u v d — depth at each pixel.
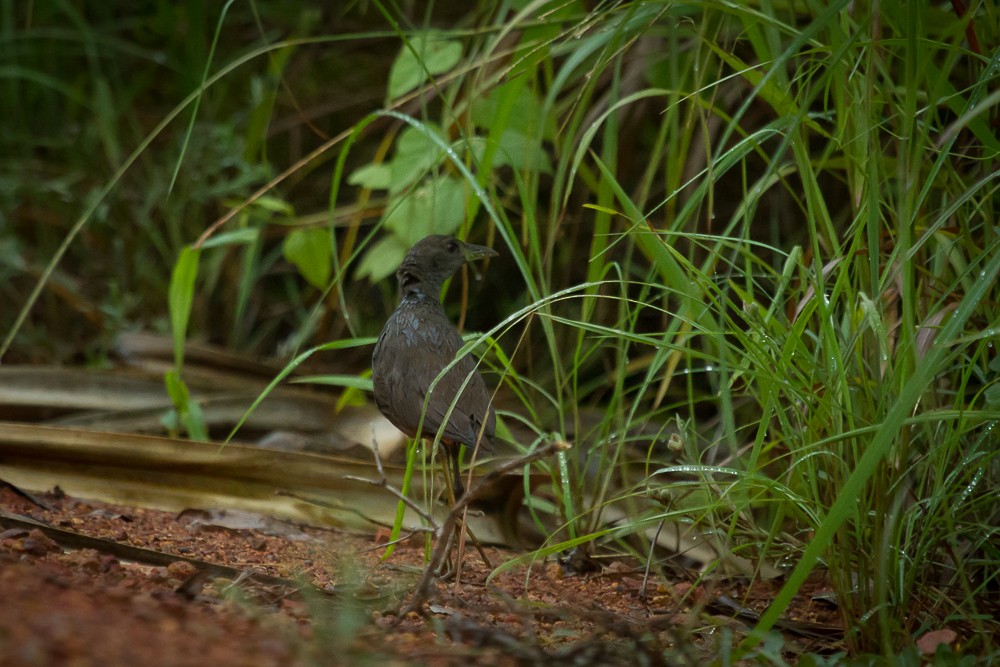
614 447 11.61
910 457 7.99
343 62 19.05
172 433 11.80
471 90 10.66
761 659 6.48
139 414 12.14
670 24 10.35
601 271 9.20
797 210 15.15
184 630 5.04
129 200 17.27
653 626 6.80
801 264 7.78
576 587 8.59
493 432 8.66
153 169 17.09
